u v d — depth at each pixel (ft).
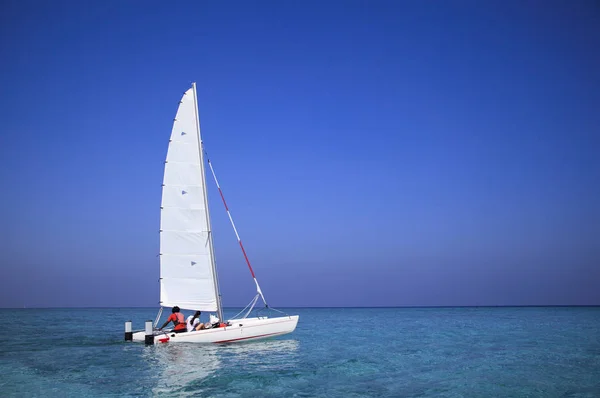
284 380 47.09
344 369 53.72
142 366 54.54
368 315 257.14
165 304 72.38
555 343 82.79
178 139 73.97
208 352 65.05
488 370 53.72
